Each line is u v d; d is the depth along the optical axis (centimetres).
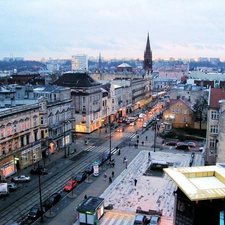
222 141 6469
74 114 10350
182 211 3139
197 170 3503
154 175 7106
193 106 11731
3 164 6738
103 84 13238
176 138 10394
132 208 5450
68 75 11725
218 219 2939
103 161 8012
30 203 5650
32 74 19412
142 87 18850
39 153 8088
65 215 5203
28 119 7594
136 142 10081
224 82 13200
